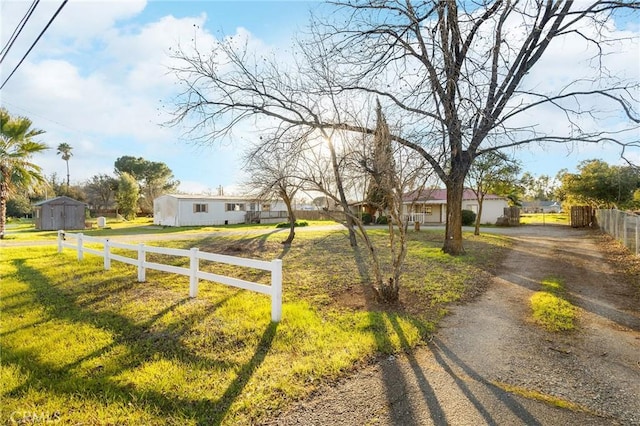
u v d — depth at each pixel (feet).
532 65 30.50
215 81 30.66
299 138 27.27
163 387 10.45
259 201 48.14
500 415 8.99
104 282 24.53
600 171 77.82
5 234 66.08
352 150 18.10
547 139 28.78
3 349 13.24
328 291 22.04
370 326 15.65
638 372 11.51
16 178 59.41
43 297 20.75
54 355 12.75
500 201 101.45
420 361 12.32
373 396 10.00
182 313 17.51
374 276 26.08
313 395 10.08
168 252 22.45
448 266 29.63
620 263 30.99
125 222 123.34
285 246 44.91
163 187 180.14
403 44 26.48
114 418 8.98
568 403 9.58
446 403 9.58
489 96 27.22
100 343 13.94
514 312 17.98
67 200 87.81
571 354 12.92
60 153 166.30
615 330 15.37
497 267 29.91
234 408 9.41
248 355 12.74
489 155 50.96
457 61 25.07
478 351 13.20
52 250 41.04
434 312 17.83
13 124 57.67
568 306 18.42
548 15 28.19
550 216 143.13
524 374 11.33
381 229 71.15
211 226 94.32
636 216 33.47
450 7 22.54
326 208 22.39
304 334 14.69
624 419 8.84
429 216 109.19
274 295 16.15
